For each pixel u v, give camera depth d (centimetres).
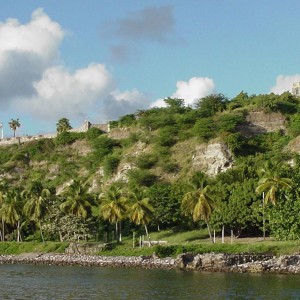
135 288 7712
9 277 9275
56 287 7919
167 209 13688
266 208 10906
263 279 8638
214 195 12200
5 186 16050
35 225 15325
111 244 12862
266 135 18412
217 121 18512
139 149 19388
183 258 10544
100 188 18650
